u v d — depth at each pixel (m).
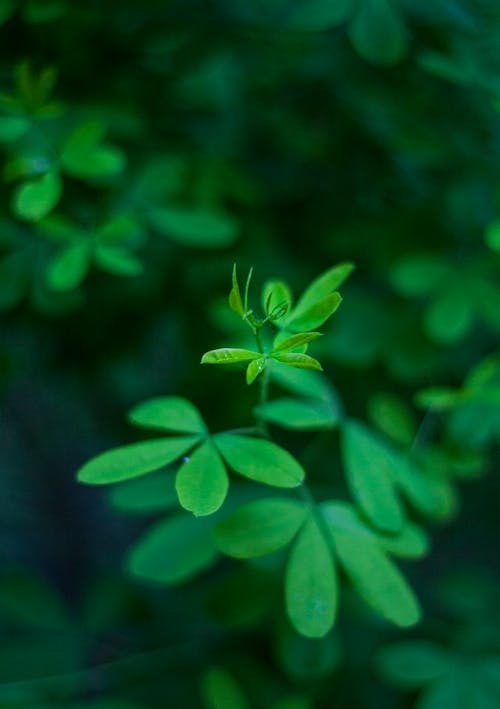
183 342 0.59
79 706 0.56
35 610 0.64
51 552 1.00
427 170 0.58
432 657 0.53
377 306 0.56
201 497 0.39
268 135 0.60
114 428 0.78
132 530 1.05
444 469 0.48
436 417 0.50
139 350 0.63
